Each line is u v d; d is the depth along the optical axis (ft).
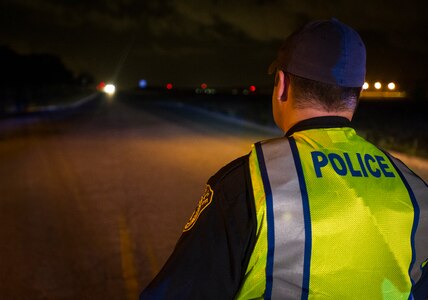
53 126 60.64
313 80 3.36
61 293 11.33
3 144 40.91
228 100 151.33
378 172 3.28
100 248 14.26
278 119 3.80
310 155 3.21
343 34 3.34
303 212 2.98
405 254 3.16
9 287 11.66
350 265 3.03
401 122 60.70
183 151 35.60
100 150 36.42
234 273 3.03
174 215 17.83
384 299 3.13
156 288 3.07
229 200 3.10
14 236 15.43
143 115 84.69
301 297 3.00
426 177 25.46
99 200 20.20
